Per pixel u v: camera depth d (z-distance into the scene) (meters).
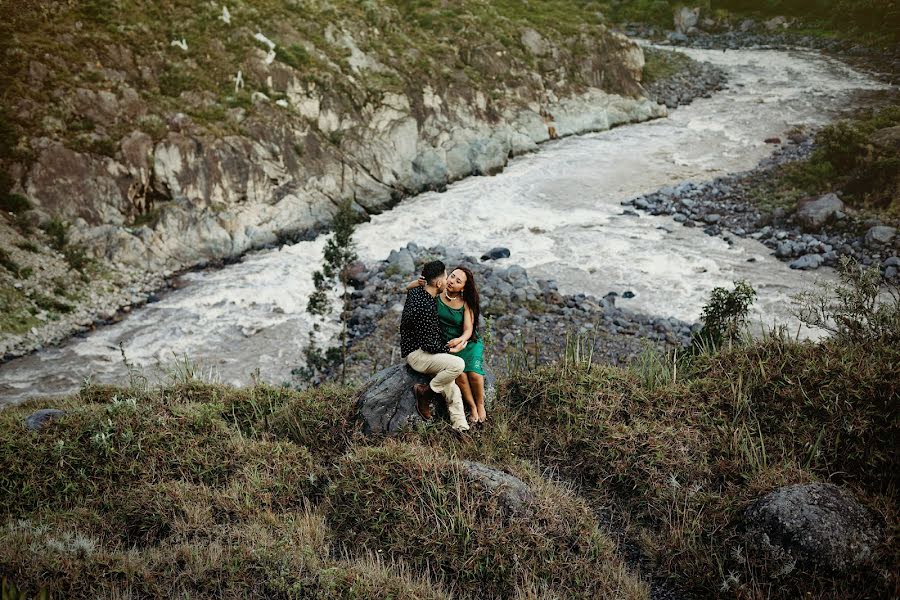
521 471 7.95
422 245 26.53
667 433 8.49
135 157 25.58
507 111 38.88
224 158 27.05
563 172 34.53
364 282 22.98
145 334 20.69
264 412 9.77
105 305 22.16
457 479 7.29
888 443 7.74
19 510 7.59
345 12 37.69
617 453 8.32
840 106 42.34
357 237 27.48
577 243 26.33
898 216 25.44
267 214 27.45
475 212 29.89
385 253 25.89
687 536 7.23
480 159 34.47
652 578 7.04
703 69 52.03
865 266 22.86
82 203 24.56
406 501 7.27
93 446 8.35
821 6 62.06
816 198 27.11
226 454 8.52
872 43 55.66
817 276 22.78
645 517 7.79
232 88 29.94
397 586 6.35
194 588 6.28
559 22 47.09
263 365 18.66
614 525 7.76
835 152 29.56
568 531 7.06
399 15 42.12
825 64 52.69
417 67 36.19
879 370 8.30
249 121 28.73
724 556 6.81
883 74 48.78
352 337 19.56
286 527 7.20
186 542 6.85
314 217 28.44
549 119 40.72
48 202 24.12
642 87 47.06
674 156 36.22
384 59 35.47
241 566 6.44
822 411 8.30
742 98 46.00
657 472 8.05
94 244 23.95
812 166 30.22
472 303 8.23
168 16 31.80
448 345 8.09
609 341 18.22
